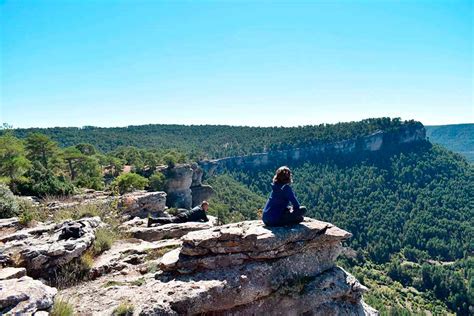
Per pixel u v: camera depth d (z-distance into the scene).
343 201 141.25
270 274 7.16
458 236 115.31
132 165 85.12
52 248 7.31
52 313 5.12
